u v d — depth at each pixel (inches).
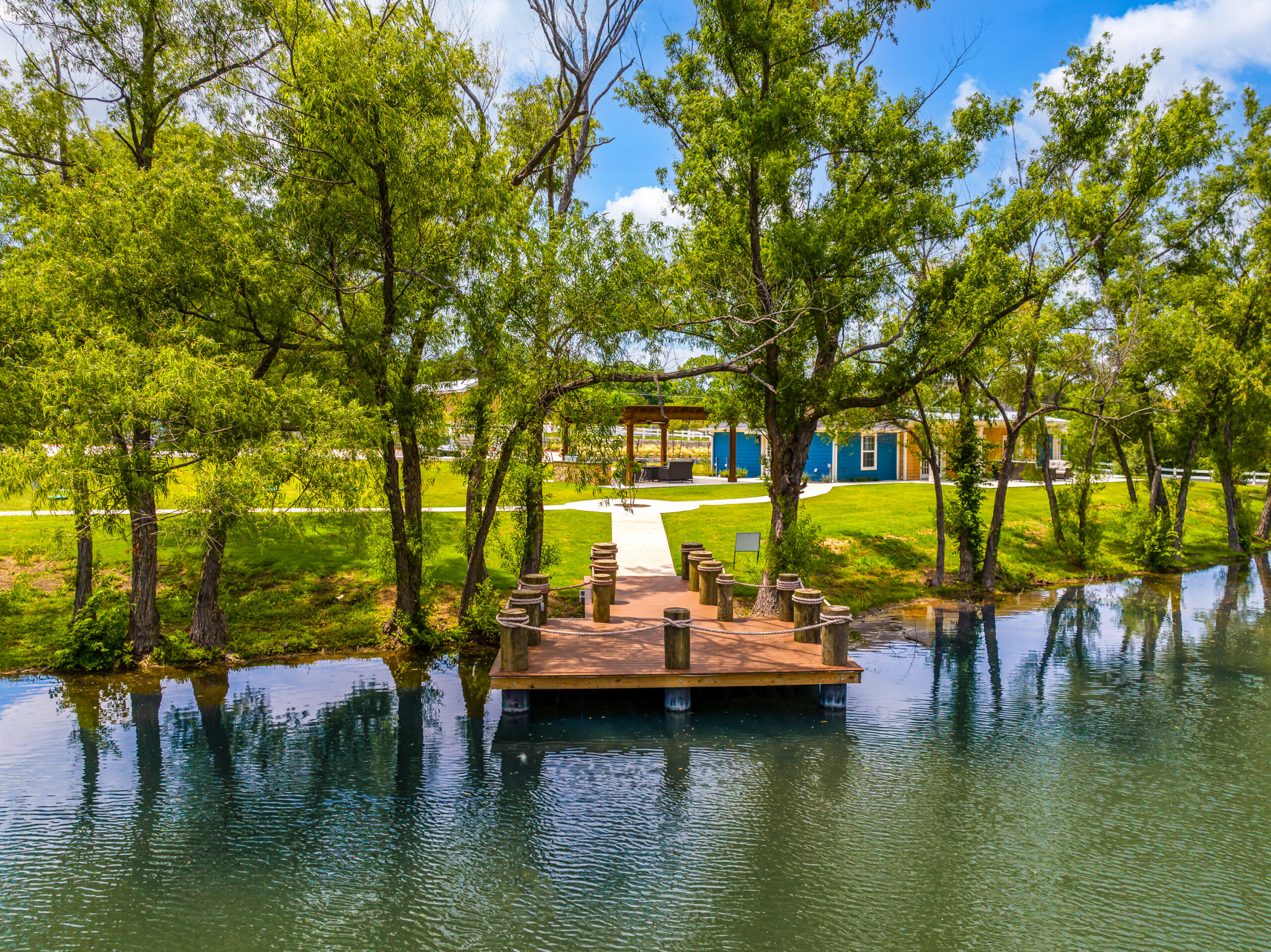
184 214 448.5
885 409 778.8
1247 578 895.1
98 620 510.9
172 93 526.6
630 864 284.8
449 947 237.8
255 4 477.1
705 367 522.9
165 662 515.5
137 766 367.2
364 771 364.2
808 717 439.5
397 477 551.2
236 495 431.2
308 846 297.3
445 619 600.7
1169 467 1169.4
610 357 540.1
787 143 501.0
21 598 588.4
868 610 713.0
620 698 470.0
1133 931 245.0
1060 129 608.7
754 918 251.6
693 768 368.8
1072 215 679.1
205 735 404.2
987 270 561.6
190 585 624.4
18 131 538.9
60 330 461.4
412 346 530.0
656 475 1353.3
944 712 448.5
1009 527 999.6
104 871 278.7
